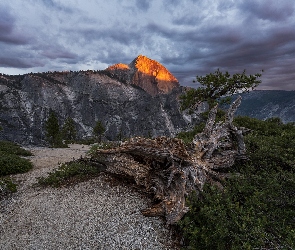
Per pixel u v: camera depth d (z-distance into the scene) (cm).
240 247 571
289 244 525
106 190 1109
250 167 960
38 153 2503
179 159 915
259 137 1280
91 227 846
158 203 906
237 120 1775
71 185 1215
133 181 1106
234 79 1830
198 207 777
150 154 983
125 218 875
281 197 722
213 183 898
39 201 1081
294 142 1084
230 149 1073
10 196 1183
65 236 814
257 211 682
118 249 730
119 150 1121
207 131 1044
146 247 726
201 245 666
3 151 2098
